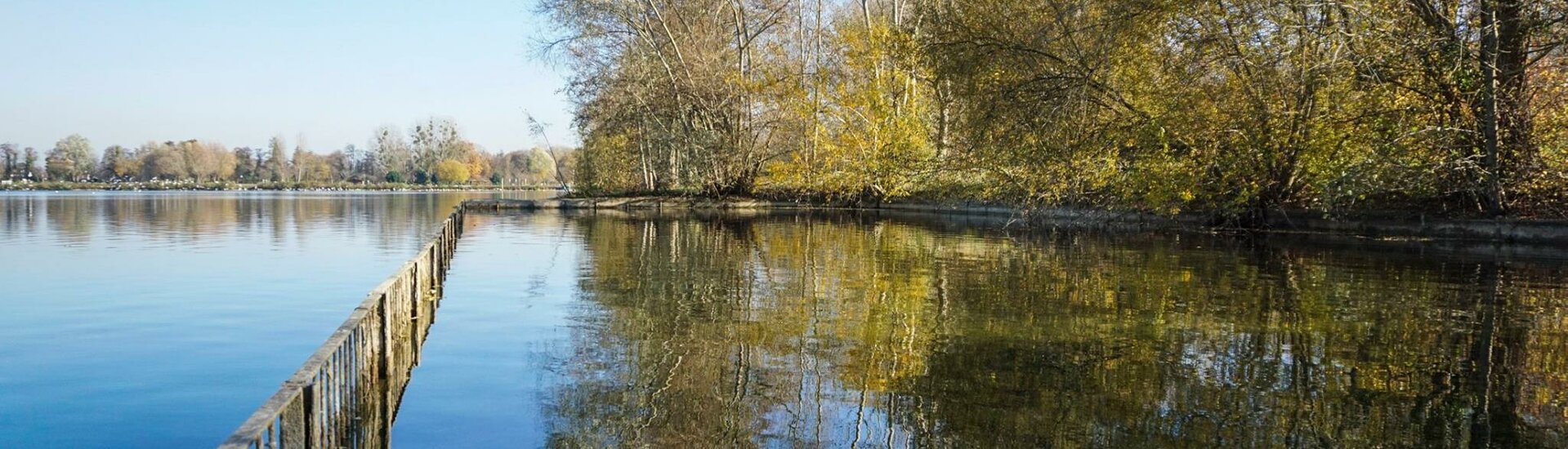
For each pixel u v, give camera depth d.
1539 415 6.35
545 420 6.46
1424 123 18.48
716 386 7.34
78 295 12.92
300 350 9.05
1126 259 16.11
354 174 122.25
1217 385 7.20
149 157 105.12
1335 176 19.34
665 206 40.78
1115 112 23.28
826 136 38.31
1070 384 7.27
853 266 15.62
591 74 39.91
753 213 36.44
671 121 40.75
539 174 123.19
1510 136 17.80
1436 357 8.02
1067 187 23.75
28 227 28.22
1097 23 21.22
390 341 7.41
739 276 14.44
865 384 7.36
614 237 23.59
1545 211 17.70
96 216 35.47
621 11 37.69
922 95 35.53
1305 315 10.09
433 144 117.00
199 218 34.06
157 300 12.50
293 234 25.73
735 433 6.13
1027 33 23.30
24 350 8.97
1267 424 6.21
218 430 6.37
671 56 39.75
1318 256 16.06
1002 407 6.70
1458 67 16.42
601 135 43.94
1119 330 9.39
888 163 35.38
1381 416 6.36
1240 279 13.12
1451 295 11.42
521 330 9.80
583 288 13.12
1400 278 12.97
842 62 37.31
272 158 114.00
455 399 6.97
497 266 16.28
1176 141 21.73
